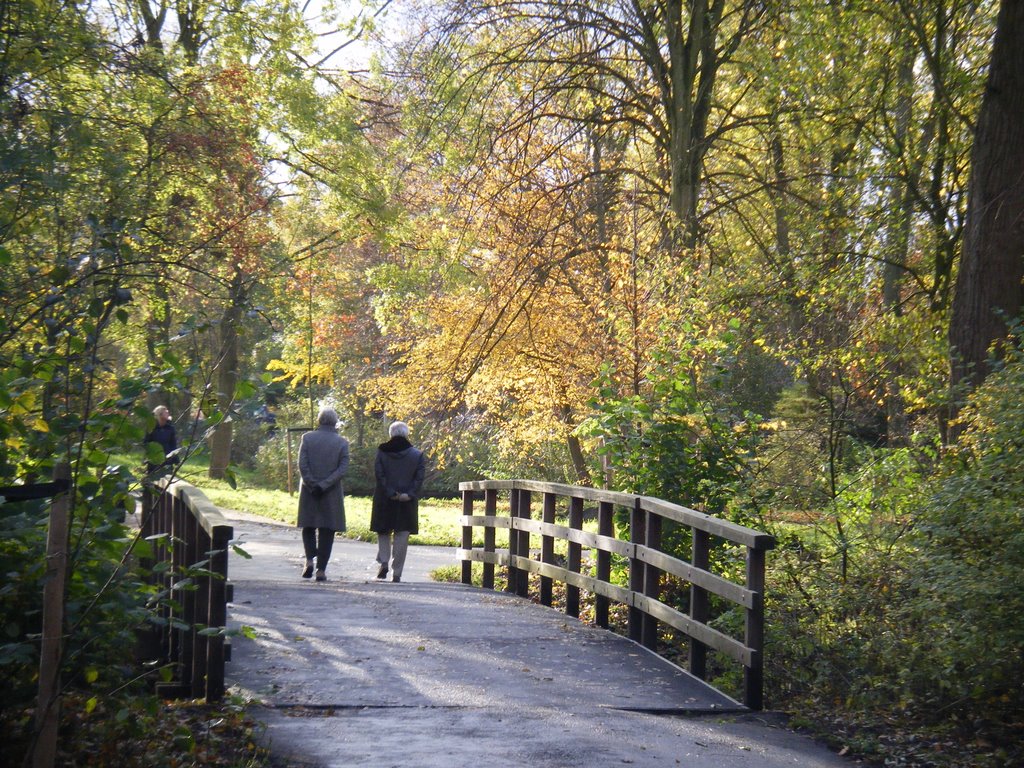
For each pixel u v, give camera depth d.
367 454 49.81
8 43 12.34
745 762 7.43
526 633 12.16
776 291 20.30
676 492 13.42
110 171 13.85
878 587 10.43
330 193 30.98
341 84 34.81
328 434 16.95
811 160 24.98
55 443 6.43
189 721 7.52
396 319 31.98
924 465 12.71
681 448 13.56
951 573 8.91
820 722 8.84
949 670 8.72
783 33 22.25
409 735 7.63
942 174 22.48
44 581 5.94
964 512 9.49
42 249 10.45
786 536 11.73
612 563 14.70
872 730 8.64
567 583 14.00
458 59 25.05
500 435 29.03
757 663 9.28
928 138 22.98
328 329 47.56
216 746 7.00
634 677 10.23
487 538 17.70
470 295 28.50
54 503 5.96
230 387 33.44
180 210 19.38
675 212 23.70
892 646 9.47
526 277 26.08
